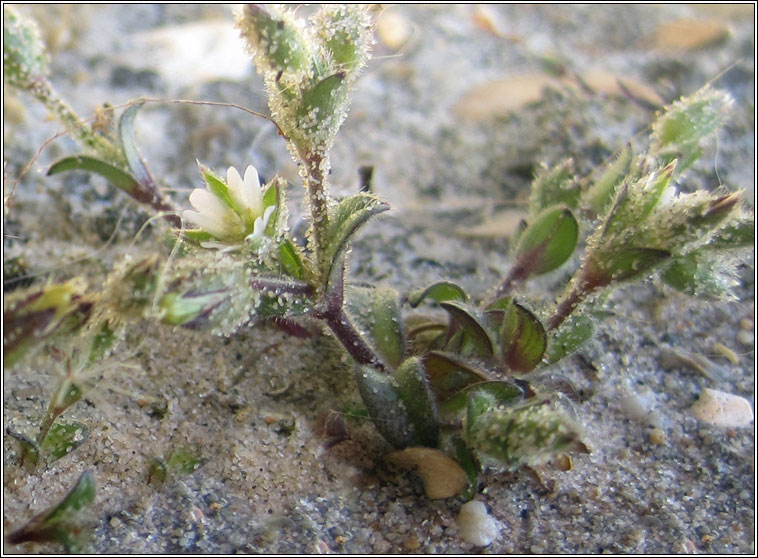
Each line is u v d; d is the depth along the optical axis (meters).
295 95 0.05
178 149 0.09
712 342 0.07
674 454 0.06
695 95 0.06
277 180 0.05
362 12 0.05
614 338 0.07
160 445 0.06
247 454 0.06
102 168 0.06
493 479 0.05
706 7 0.12
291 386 0.06
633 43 0.11
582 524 0.05
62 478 0.05
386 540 0.05
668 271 0.05
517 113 0.09
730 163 0.09
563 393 0.06
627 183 0.05
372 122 0.09
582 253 0.08
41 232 0.07
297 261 0.05
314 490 0.05
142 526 0.05
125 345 0.06
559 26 0.11
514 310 0.05
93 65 0.10
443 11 0.12
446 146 0.09
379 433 0.06
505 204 0.08
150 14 0.11
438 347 0.06
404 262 0.08
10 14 0.06
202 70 0.10
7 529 0.05
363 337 0.05
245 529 0.05
